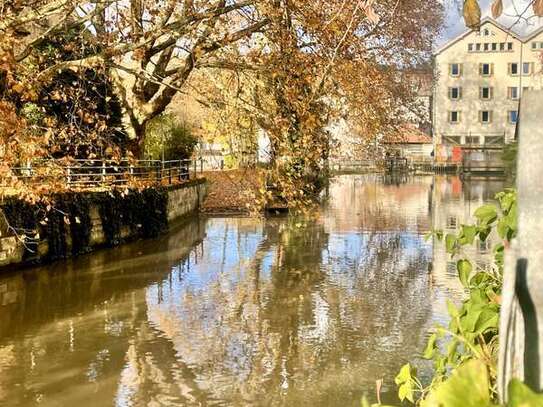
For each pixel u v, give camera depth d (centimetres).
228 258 1956
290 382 913
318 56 1419
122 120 2327
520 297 106
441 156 6384
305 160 1438
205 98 1594
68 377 941
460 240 323
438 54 6262
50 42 1689
